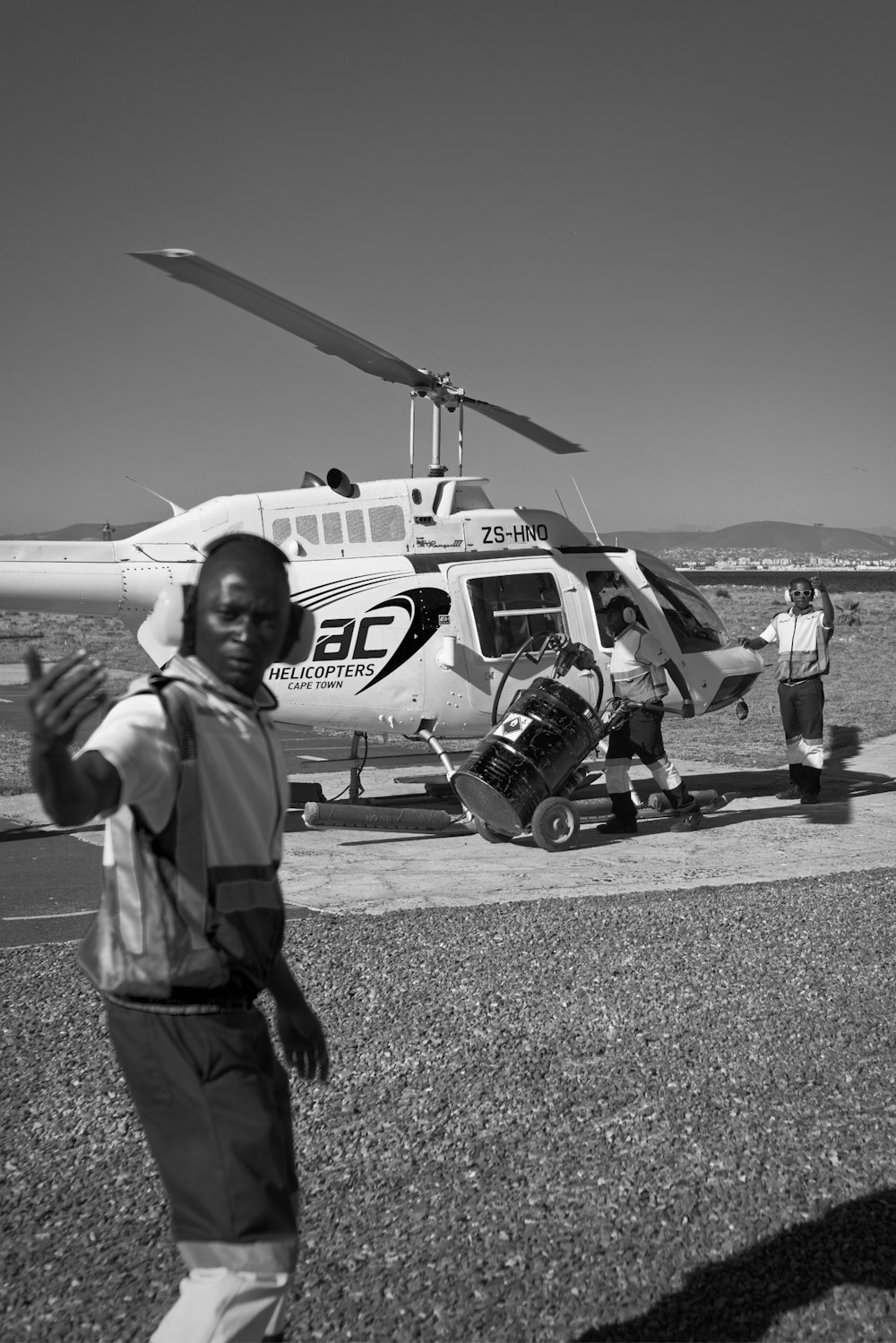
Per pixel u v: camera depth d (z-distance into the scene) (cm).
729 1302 282
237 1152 205
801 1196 333
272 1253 204
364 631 957
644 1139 369
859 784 1195
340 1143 369
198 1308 197
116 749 196
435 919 637
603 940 589
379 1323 275
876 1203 328
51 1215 325
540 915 646
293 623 234
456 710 991
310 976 531
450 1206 329
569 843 894
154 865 208
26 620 4009
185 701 211
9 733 1507
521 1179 344
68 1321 276
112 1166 354
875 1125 379
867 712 1694
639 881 773
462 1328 273
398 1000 498
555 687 917
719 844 907
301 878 788
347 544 980
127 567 958
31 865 822
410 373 953
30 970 545
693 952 566
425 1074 420
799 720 1080
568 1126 379
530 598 1009
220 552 220
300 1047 246
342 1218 324
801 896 686
